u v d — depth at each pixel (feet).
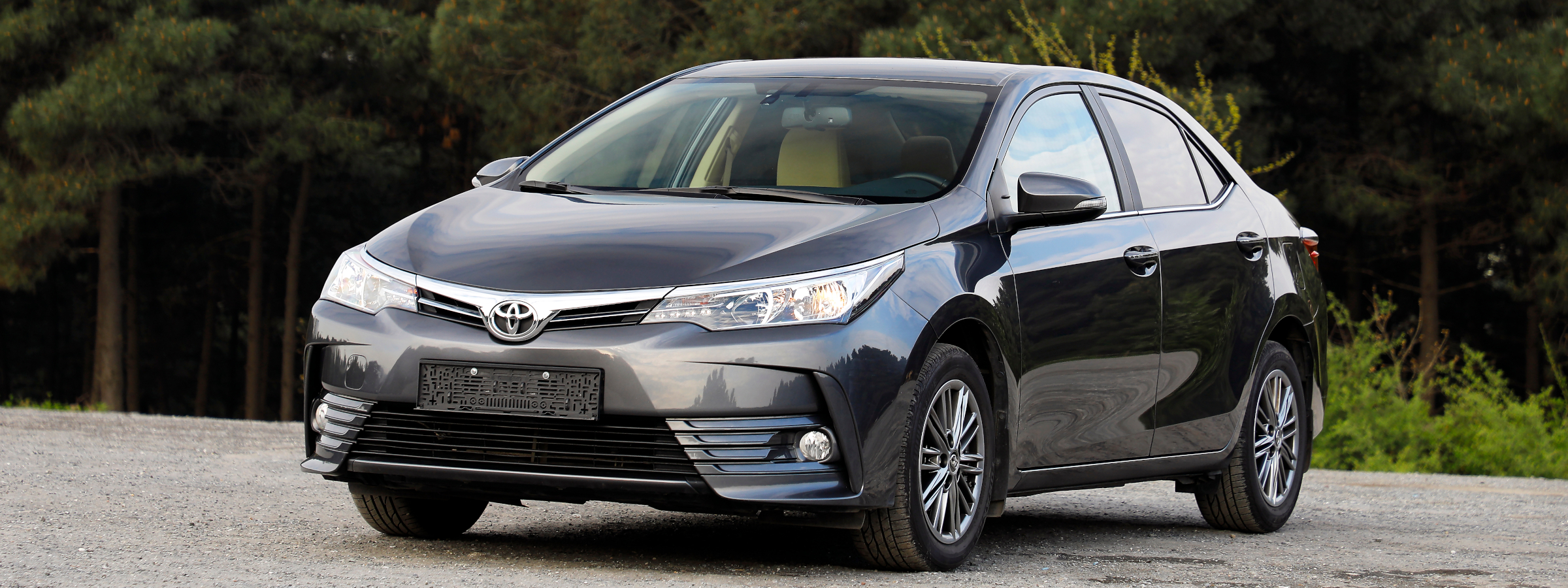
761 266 18.67
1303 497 35.70
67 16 101.91
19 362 173.78
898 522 19.40
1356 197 107.24
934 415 19.95
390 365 18.98
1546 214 98.17
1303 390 29.68
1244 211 28.37
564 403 18.25
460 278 19.12
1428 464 53.83
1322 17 101.76
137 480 28.22
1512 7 101.65
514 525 24.41
